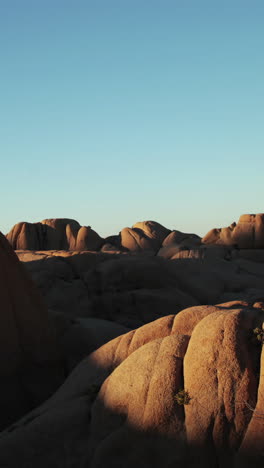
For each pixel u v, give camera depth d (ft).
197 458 33.37
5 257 57.41
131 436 36.60
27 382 57.26
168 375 37.19
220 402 34.04
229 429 33.17
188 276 115.55
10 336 56.39
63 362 63.93
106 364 45.93
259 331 35.58
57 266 105.60
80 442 39.06
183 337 39.58
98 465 36.29
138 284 104.47
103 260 110.11
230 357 35.06
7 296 56.70
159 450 35.01
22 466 38.24
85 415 41.04
